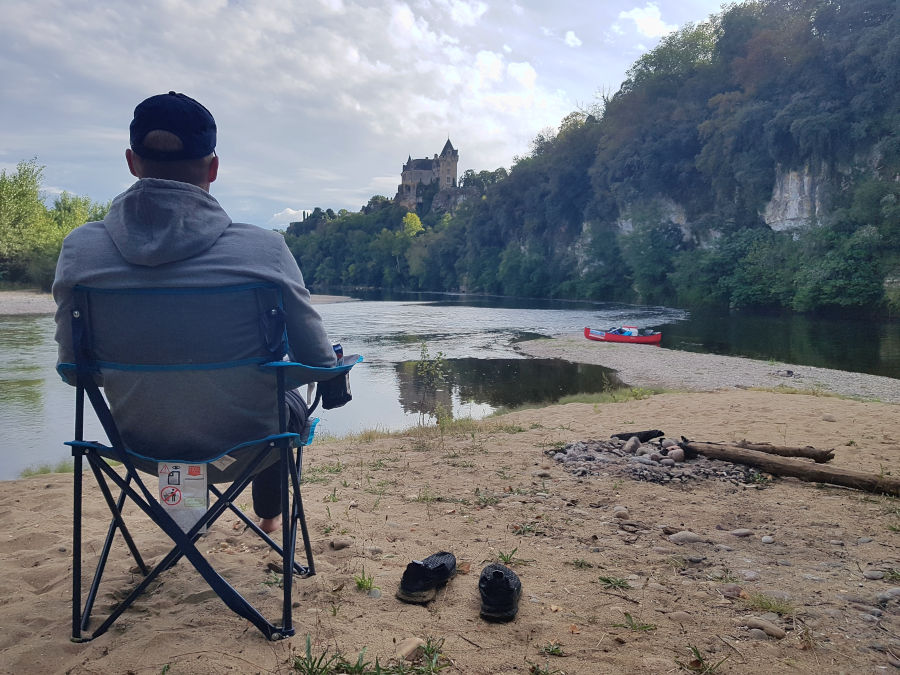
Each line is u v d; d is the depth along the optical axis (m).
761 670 1.86
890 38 51.31
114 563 2.67
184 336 1.71
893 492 4.05
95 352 1.76
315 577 2.46
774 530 3.33
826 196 54.44
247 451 1.88
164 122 1.79
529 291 94.88
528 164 101.44
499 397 17.36
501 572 2.22
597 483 4.28
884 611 2.32
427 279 123.50
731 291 61.88
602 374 21.66
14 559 2.81
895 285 45.38
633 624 2.12
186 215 1.71
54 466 8.70
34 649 1.86
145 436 1.83
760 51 64.62
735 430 7.05
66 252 1.73
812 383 19.16
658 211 73.38
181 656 1.83
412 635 2.02
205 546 2.90
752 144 63.28
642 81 85.31
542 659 1.89
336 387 2.13
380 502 3.77
